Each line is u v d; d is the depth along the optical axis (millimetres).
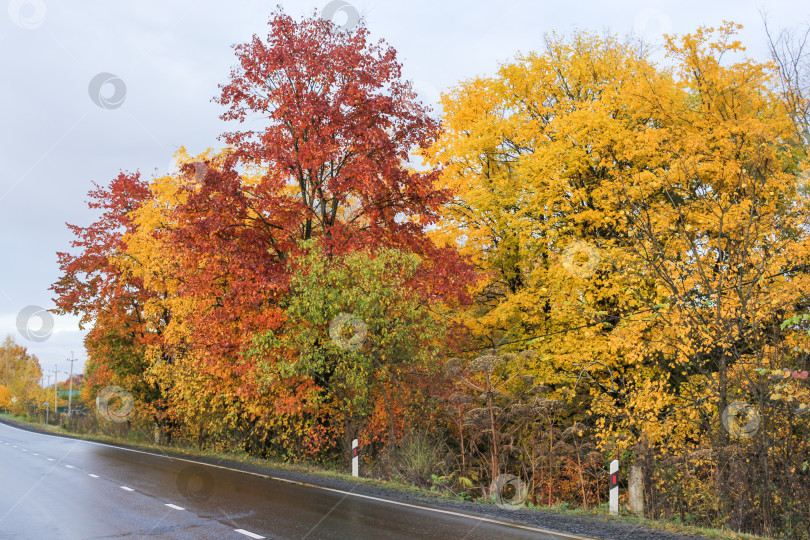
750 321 11664
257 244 17562
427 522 8141
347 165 17156
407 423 15656
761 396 10438
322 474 13945
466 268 17656
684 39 15180
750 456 10438
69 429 45719
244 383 16906
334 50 17109
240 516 8609
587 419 16281
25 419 70688
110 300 28062
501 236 20062
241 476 13641
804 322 11016
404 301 14883
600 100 18469
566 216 17984
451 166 20234
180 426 27562
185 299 19875
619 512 9586
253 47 17453
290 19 17641
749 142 13734
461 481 13727
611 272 15547
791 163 14328
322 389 15812
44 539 7246
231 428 21625
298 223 17281
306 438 16578
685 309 11953
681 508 10867
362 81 17172
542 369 17141
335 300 14695
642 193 15047
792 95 12055
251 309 17250
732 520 10195
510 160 21250
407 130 18141
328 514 8758
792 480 9891
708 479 11125
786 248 11766
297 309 15008
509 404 15305
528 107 20562
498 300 21156
